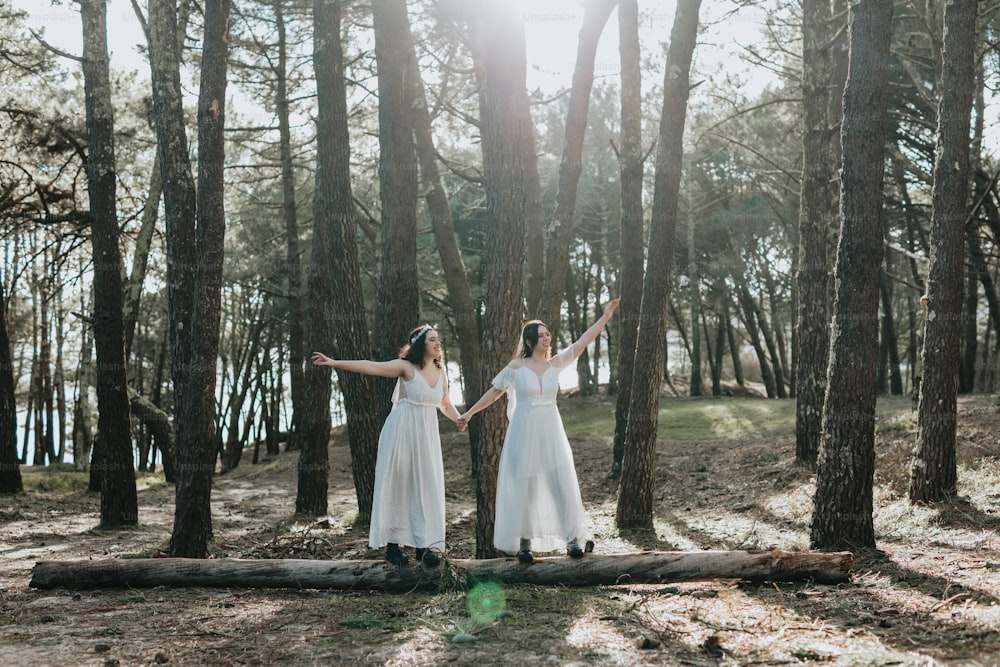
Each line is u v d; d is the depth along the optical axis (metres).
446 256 19.03
